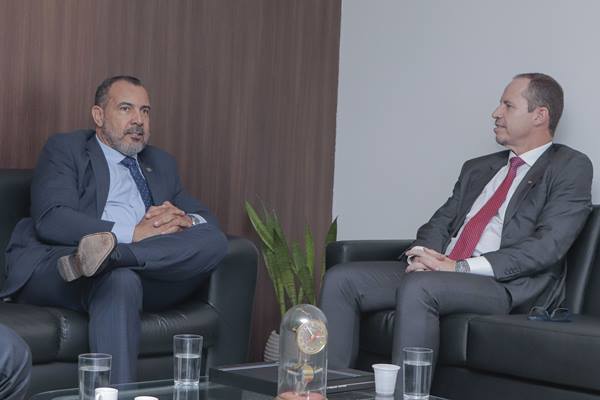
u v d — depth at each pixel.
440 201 4.05
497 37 3.85
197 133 4.00
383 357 3.09
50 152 3.12
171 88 3.90
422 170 4.14
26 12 3.46
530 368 2.59
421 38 4.18
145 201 3.29
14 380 1.92
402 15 4.27
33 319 2.58
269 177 4.30
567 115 3.57
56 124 3.55
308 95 4.46
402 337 2.80
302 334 1.80
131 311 2.67
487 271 3.02
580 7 3.55
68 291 2.76
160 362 2.88
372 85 4.40
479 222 3.30
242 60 4.16
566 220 3.07
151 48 3.83
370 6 4.43
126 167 3.30
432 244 3.40
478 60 3.92
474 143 3.92
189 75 3.96
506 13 3.82
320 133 4.52
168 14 3.88
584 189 3.14
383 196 4.32
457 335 2.81
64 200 2.99
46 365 2.62
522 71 3.74
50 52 3.53
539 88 3.30
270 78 4.29
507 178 3.33
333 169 4.55
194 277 3.02
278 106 4.33
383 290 3.10
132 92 3.27
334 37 4.54
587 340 2.46
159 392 1.98
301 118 4.43
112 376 2.62
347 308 3.07
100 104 3.29
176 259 2.88
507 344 2.65
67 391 1.91
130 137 3.25
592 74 3.50
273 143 4.31
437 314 2.85
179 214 3.07
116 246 2.66
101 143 3.29
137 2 3.78
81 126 3.62
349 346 3.06
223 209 4.12
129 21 3.75
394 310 3.09
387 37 4.34
